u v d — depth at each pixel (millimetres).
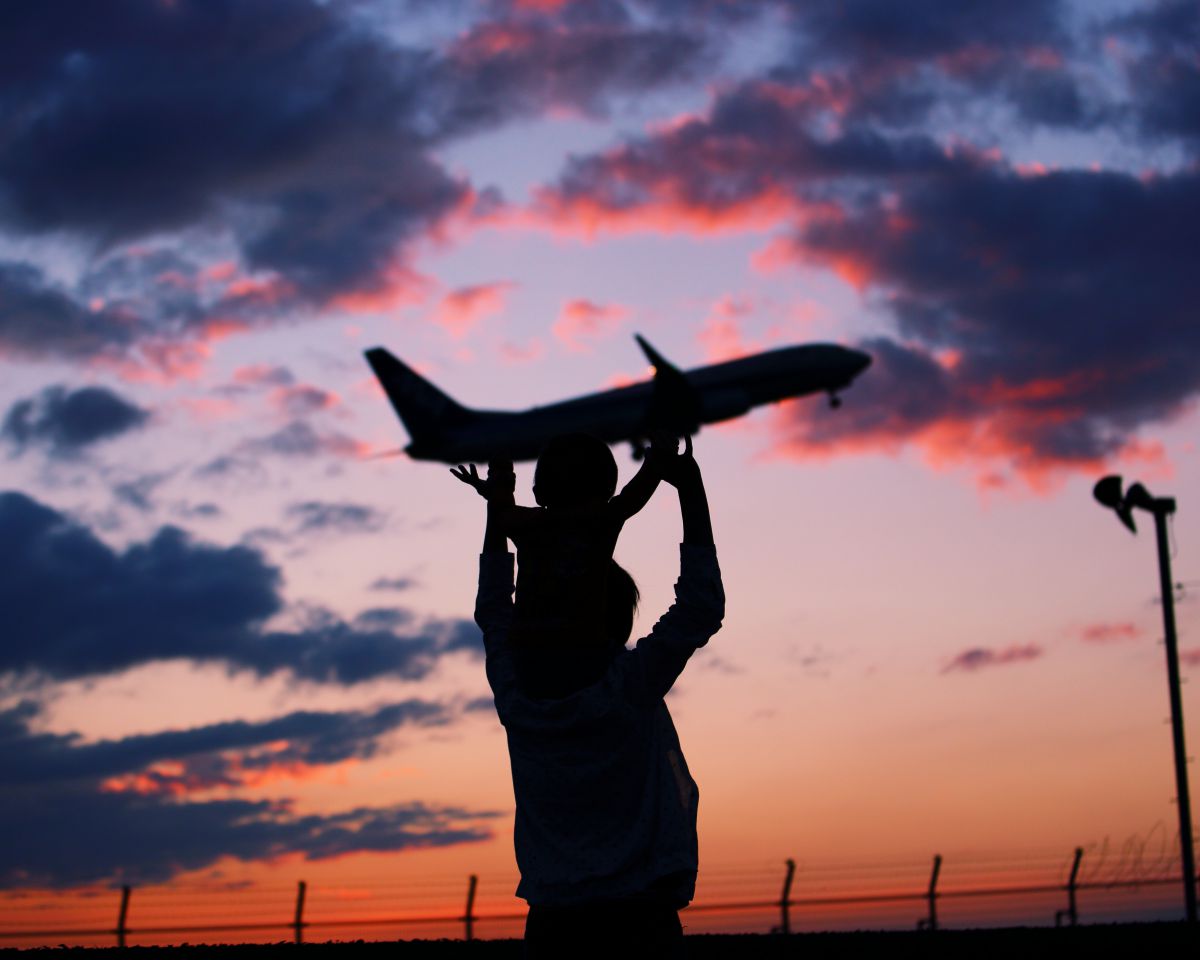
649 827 3625
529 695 3760
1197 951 9281
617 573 4016
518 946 9961
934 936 10609
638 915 3629
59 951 10148
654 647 3645
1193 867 15680
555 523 3854
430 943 10289
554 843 3670
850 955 9578
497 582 4168
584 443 3955
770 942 10438
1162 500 16562
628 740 3641
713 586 3680
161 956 9781
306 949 10016
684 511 3801
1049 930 10688
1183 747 16031
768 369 72375
